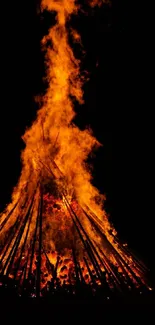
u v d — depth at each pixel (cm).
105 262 310
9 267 289
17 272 287
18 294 260
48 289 268
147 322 238
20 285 271
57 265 298
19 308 242
